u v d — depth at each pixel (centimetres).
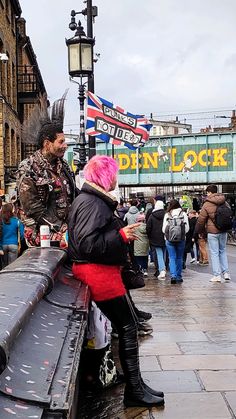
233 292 1006
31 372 178
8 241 1025
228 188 4922
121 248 361
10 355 176
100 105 1098
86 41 1141
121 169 3916
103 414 393
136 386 403
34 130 432
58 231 420
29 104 3328
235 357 546
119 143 1130
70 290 330
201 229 1163
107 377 447
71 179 447
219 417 386
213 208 1139
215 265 1163
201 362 529
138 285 445
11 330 166
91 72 1152
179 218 1137
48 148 424
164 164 3856
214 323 715
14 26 2867
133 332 394
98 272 366
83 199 359
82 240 354
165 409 402
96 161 361
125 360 398
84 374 443
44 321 239
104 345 443
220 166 3759
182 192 5500
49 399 162
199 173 3800
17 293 217
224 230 1145
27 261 309
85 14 1192
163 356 552
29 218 416
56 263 313
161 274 1262
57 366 195
